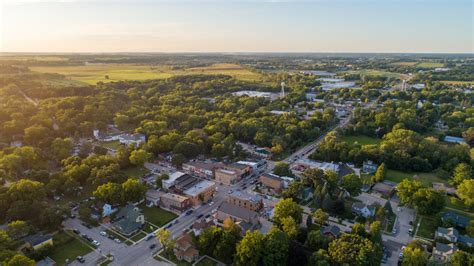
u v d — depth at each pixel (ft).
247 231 406.82
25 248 402.72
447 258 394.32
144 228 480.23
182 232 471.21
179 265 400.47
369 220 486.38
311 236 417.49
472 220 459.73
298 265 394.32
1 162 606.55
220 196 587.68
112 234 463.83
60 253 419.13
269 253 387.55
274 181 606.55
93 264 400.06
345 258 366.84
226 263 404.57
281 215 466.29
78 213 507.30
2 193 491.72
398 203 559.38
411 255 375.25
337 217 511.81
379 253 383.86
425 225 491.31
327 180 580.71
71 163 632.79
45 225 457.68
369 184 624.59
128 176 648.38
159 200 549.13
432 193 508.12
